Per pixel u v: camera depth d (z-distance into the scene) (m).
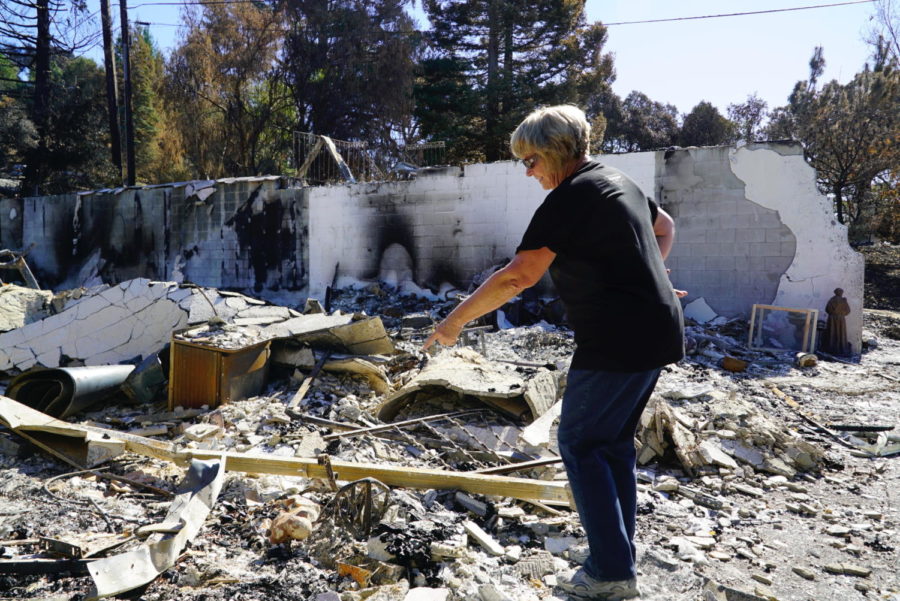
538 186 12.14
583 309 1.90
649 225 1.94
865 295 17.73
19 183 27.02
